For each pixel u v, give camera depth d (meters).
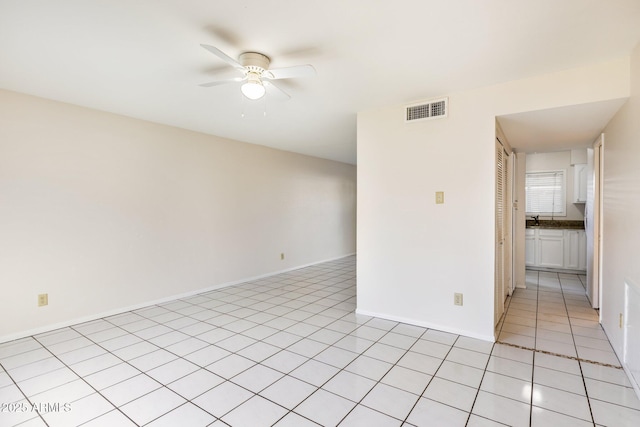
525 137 3.50
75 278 3.17
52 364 2.37
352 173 7.66
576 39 1.95
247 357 2.49
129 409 1.84
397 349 2.62
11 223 2.79
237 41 1.97
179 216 4.07
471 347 2.64
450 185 2.92
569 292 4.26
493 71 2.41
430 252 3.04
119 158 3.48
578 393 1.97
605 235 2.90
